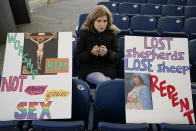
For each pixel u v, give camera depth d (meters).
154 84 1.32
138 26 3.13
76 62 2.09
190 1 4.79
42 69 1.34
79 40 1.91
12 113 1.23
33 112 1.24
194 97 1.40
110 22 1.86
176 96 1.29
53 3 6.76
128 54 1.38
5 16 3.55
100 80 1.75
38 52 1.39
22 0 4.33
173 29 3.15
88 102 1.43
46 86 1.30
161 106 1.27
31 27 4.48
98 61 1.92
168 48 1.39
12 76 1.31
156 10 4.04
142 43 1.40
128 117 1.25
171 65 1.36
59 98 1.28
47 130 1.14
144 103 1.28
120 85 1.41
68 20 4.98
